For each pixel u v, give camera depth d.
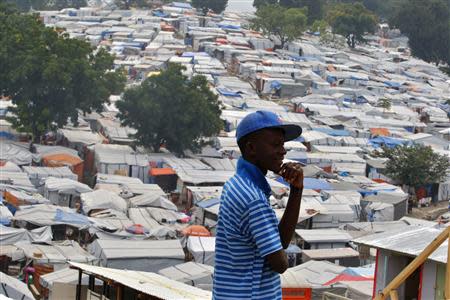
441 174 92.12
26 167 77.62
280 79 151.38
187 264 50.38
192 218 69.00
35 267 49.97
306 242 61.28
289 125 8.17
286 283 26.81
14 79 88.25
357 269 47.41
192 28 196.25
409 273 12.58
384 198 79.75
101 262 51.34
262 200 7.82
